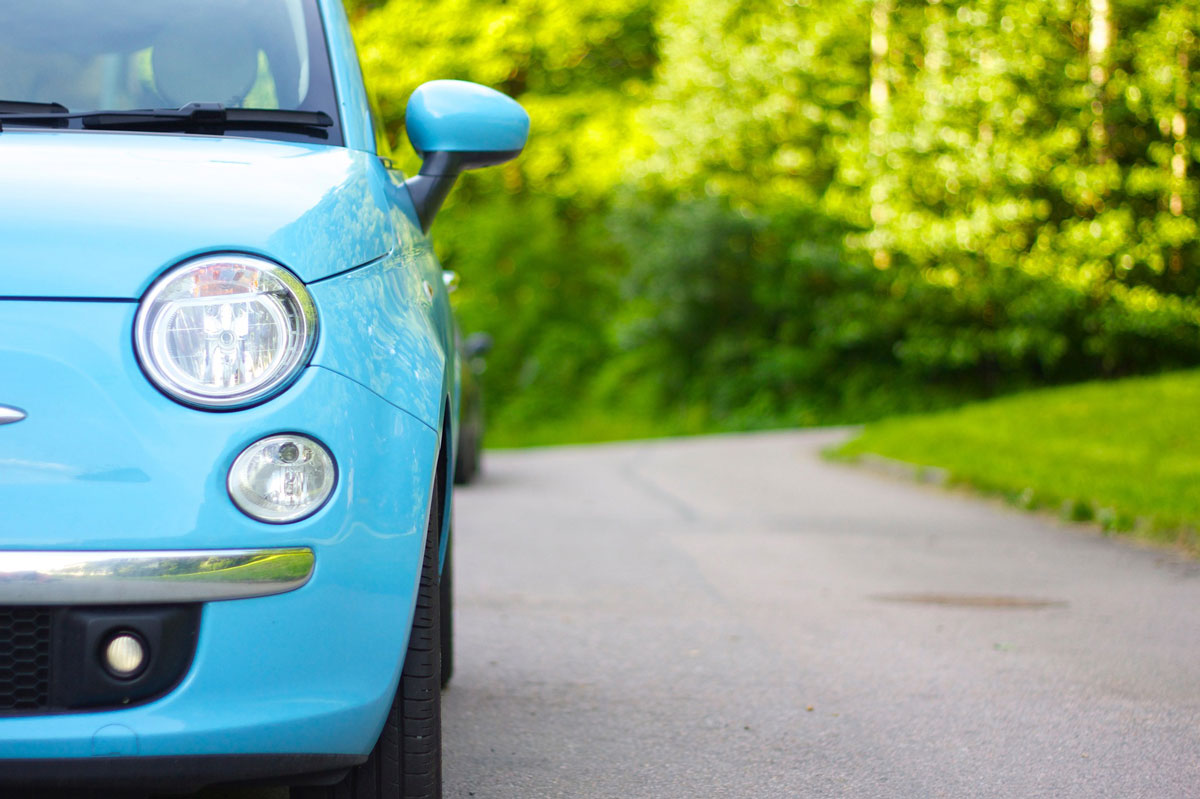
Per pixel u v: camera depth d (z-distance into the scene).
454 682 4.86
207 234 2.59
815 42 28.45
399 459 2.63
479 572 7.37
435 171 3.56
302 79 3.47
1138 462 11.72
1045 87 23.89
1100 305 24.64
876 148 25.52
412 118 3.58
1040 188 24.44
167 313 2.48
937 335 27.12
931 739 4.18
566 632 5.78
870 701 4.66
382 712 2.61
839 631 5.86
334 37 3.63
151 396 2.46
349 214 2.88
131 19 3.54
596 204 36.62
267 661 2.47
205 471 2.44
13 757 2.38
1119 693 4.79
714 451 18.28
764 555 8.16
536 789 3.66
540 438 31.11
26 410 2.42
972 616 6.25
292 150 3.14
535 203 36.03
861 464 15.44
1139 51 22.69
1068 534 9.30
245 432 2.47
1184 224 22.91
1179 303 23.77
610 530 9.30
